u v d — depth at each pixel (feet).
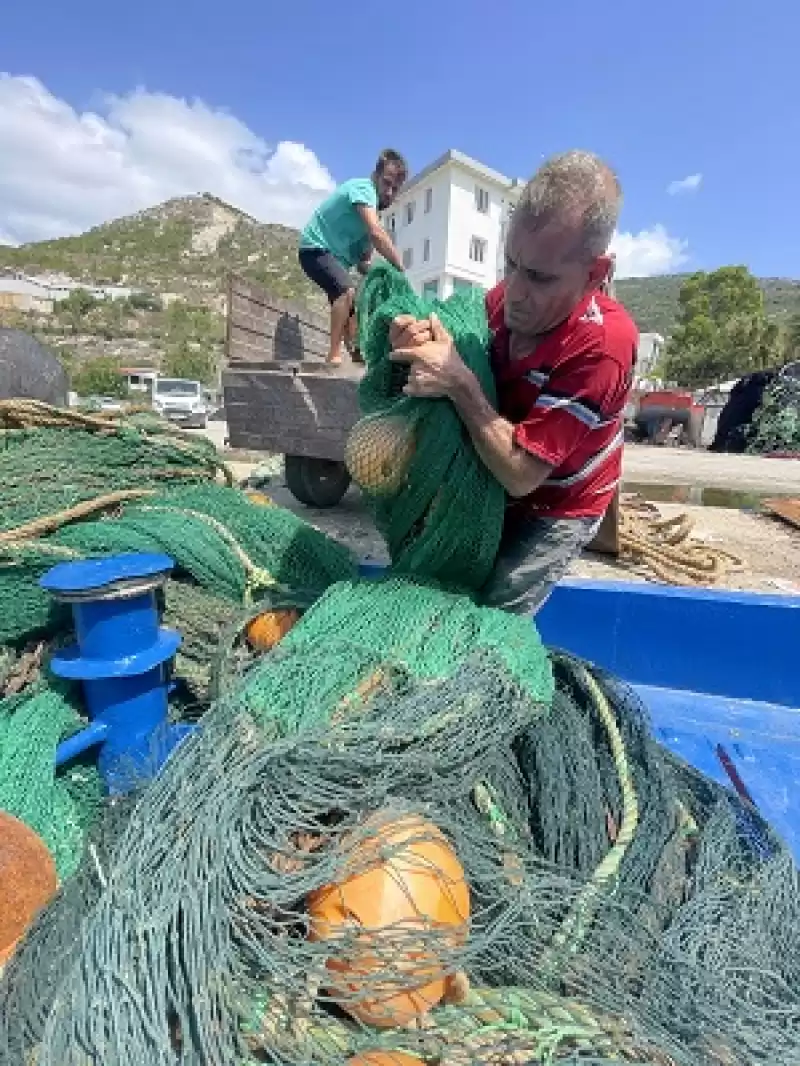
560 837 6.18
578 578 13.75
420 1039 4.26
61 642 9.68
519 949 4.97
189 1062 3.94
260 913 4.79
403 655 6.75
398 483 8.21
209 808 5.05
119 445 13.51
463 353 7.85
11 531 10.44
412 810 5.42
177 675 9.45
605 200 6.72
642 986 4.90
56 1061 3.91
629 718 7.67
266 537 11.48
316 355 28.37
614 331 7.62
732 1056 4.49
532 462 7.64
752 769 10.43
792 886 5.99
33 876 5.73
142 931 4.31
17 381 17.69
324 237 20.29
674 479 32.19
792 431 51.55
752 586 15.72
